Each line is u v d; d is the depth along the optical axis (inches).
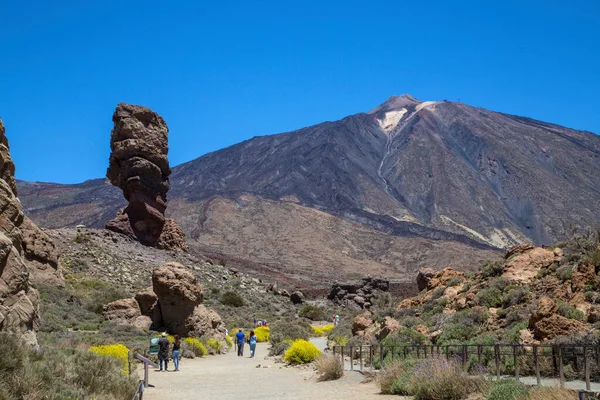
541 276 1106.1
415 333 995.3
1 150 739.4
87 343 1047.0
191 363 1174.3
